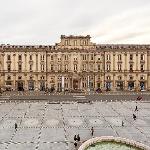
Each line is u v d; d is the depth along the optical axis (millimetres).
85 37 114375
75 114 63969
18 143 43375
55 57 114688
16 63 113625
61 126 53594
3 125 53969
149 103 80312
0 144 42844
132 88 116250
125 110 69438
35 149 40688
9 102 79938
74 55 114812
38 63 114250
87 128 52406
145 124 55969
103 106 74312
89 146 41656
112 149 40688
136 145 41969
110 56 114938
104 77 115500
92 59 115062
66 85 115562
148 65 115688
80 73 115062
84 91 111625
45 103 78125
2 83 113812
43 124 54969
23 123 55594
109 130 51188
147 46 116812
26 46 115000
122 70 115438
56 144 43031
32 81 114812
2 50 112625
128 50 114688
